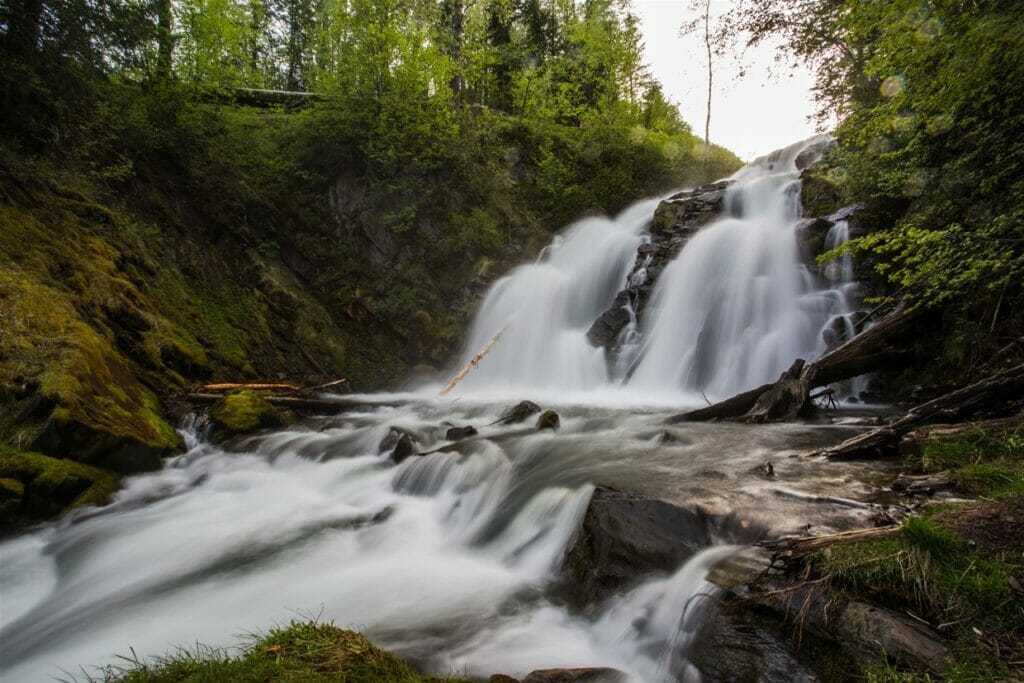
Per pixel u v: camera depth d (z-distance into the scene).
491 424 9.64
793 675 2.92
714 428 8.12
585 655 3.84
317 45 20.25
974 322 8.29
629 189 22.70
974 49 6.30
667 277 14.90
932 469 5.00
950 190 8.31
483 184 19.17
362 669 2.63
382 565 5.53
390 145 17.53
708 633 3.38
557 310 17.23
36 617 4.90
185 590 5.15
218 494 7.64
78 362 7.89
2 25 10.34
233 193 15.63
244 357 13.03
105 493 7.12
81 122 12.76
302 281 16.41
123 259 11.59
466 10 24.11
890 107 7.89
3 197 9.92
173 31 15.01
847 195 12.97
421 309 16.72
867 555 3.31
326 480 8.01
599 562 4.52
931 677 2.59
